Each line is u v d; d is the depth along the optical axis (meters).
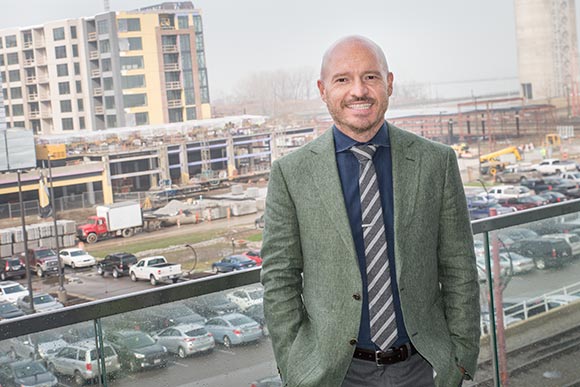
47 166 33.62
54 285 31.36
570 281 3.12
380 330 1.91
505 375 2.97
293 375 1.93
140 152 35.88
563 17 49.91
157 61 36.94
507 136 48.94
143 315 2.18
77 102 35.06
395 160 1.94
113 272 32.34
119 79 35.72
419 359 1.96
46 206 32.72
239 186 38.12
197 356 2.28
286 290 1.97
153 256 33.56
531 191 46.12
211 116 38.84
